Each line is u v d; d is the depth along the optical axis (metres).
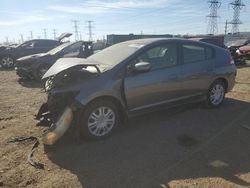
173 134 5.69
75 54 12.99
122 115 5.74
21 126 6.43
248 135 5.61
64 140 5.47
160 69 6.05
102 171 4.39
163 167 4.46
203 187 3.92
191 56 6.64
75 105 5.16
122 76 5.54
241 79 11.75
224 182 4.03
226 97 8.38
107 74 5.44
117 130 5.91
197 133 5.72
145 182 4.07
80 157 4.84
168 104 6.28
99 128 5.42
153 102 6.01
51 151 5.08
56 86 5.46
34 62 12.66
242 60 18.00
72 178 4.23
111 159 4.75
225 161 4.61
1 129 6.27
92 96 5.24
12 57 18.75
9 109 7.91
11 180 4.22
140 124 6.21
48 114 5.84
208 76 6.88
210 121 6.35
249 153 4.86
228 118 6.53
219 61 7.11
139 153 4.93
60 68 5.29
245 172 4.28
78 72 5.55
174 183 4.02
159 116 6.66
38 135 5.84
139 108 5.84
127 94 5.60
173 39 6.44
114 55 5.98
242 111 7.02
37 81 12.88
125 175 4.27
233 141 5.34
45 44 19.02
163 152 4.95
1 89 11.07
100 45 27.50
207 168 4.40
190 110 7.06
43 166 4.59
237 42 26.89
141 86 5.74
